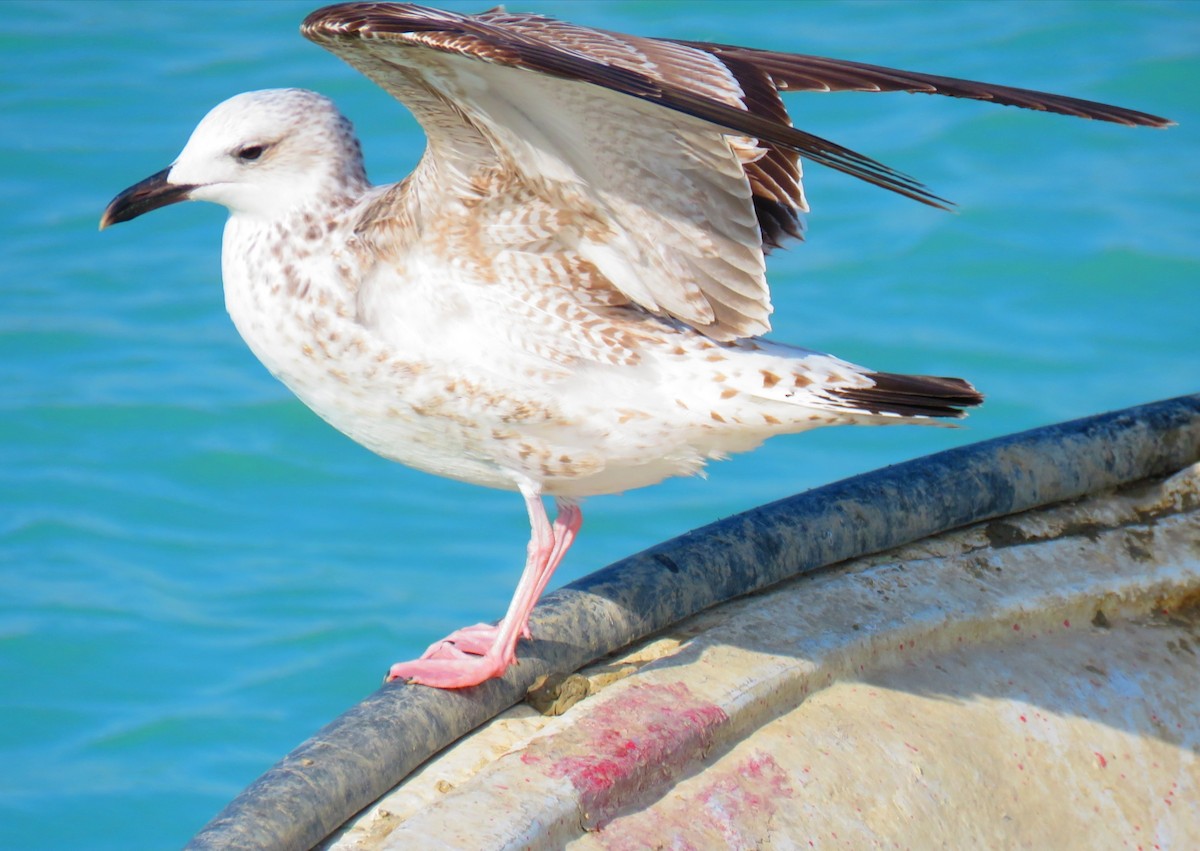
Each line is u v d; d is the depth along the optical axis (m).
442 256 8.49
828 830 7.43
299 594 19.39
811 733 7.83
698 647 8.13
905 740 7.94
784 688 7.93
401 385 8.68
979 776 7.94
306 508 20.94
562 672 8.22
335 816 7.01
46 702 17.84
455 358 8.59
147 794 16.83
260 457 21.53
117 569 19.62
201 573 19.75
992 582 8.89
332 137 8.71
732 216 8.22
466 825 6.77
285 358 8.80
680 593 8.52
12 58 29.83
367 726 7.43
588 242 8.46
